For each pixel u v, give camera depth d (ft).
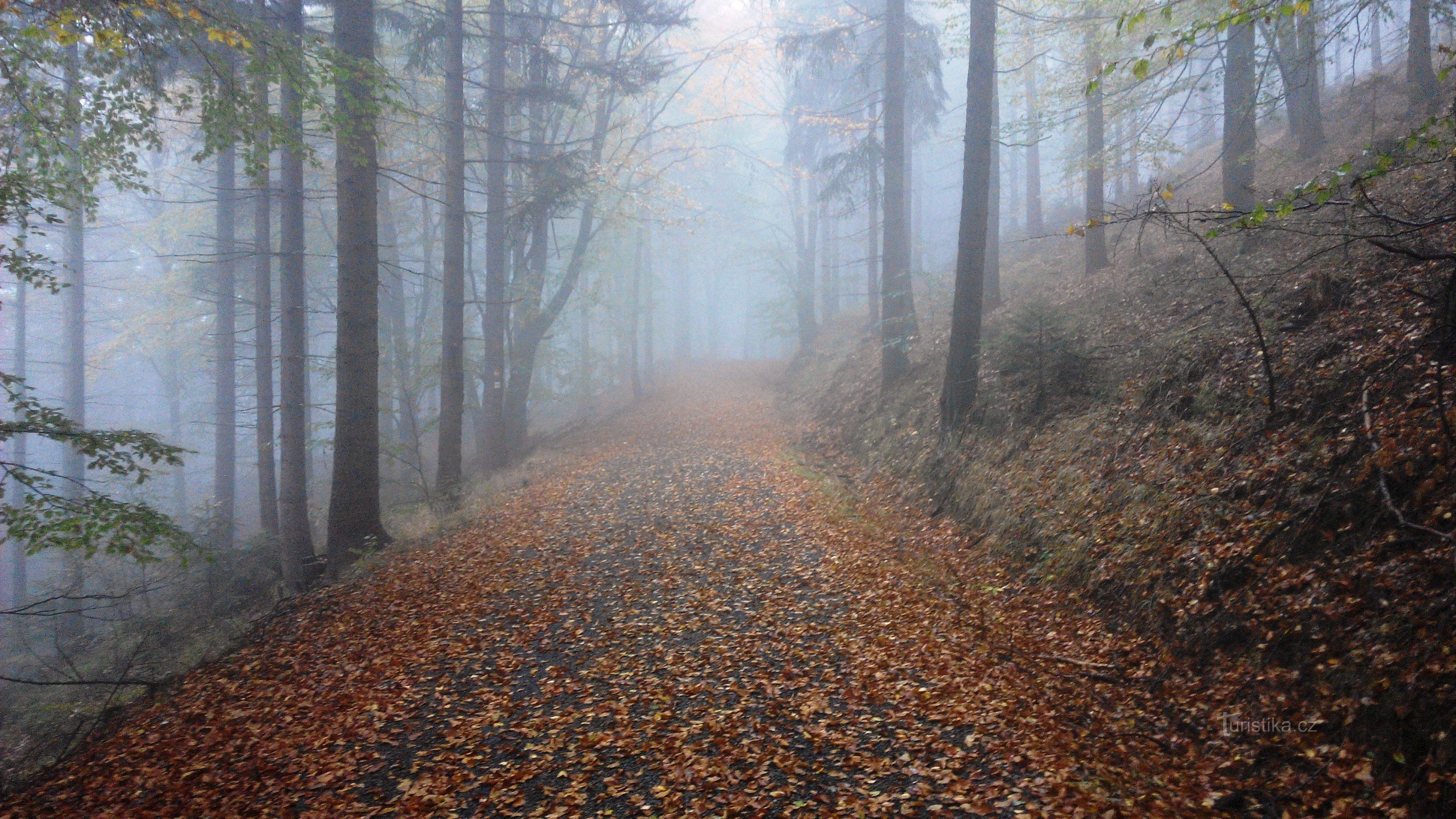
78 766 21.86
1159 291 40.63
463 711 21.53
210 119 32.24
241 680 26.22
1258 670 17.33
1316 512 19.01
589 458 64.69
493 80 65.57
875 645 23.38
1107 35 48.08
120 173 33.12
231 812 17.57
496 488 58.18
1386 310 23.07
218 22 29.27
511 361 77.36
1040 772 15.76
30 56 29.37
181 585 49.98
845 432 58.13
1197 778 15.46
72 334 83.61
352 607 31.94
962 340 42.24
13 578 72.64
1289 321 26.89
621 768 17.70
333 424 52.75
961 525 34.19
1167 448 26.40
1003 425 37.78
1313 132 50.96
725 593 29.58
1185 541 21.97
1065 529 27.45
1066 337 37.37
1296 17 34.86
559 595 30.78
